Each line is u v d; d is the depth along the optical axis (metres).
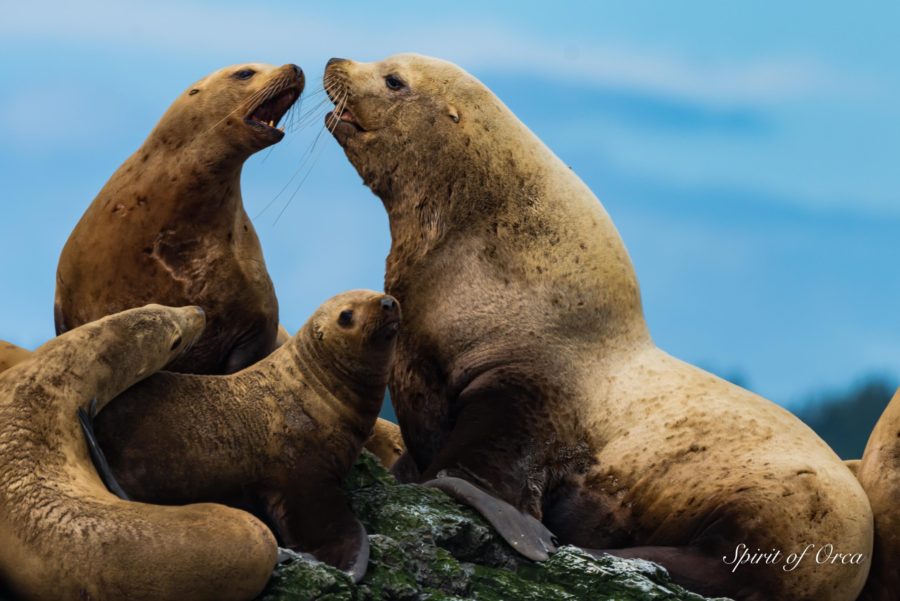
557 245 41.78
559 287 41.16
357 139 43.28
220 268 38.56
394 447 47.31
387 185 43.25
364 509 34.06
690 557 37.16
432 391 41.47
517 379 39.91
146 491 30.97
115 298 38.31
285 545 31.86
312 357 34.12
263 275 39.50
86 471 28.78
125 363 31.05
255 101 39.16
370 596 30.36
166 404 32.03
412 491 35.62
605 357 40.94
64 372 29.86
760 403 40.97
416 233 42.62
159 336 31.95
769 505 37.81
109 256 38.38
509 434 39.00
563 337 40.66
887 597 40.44
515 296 41.09
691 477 38.75
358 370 34.31
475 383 40.19
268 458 32.62
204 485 31.77
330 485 32.81
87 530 26.78
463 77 43.69
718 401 40.38
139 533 26.70
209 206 38.66
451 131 42.66
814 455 39.41
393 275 42.69
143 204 38.56
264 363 34.12
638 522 38.78
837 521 38.00
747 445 39.31
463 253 41.88
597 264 41.72
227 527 27.14
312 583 29.22
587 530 38.97
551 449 39.34
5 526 27.31
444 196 42.34
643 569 35.09
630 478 39.09
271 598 28.80
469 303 41.28
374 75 43.59
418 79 43.41
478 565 34.25
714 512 38.03
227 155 38.69
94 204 39.41
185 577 26.67
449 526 34.12
